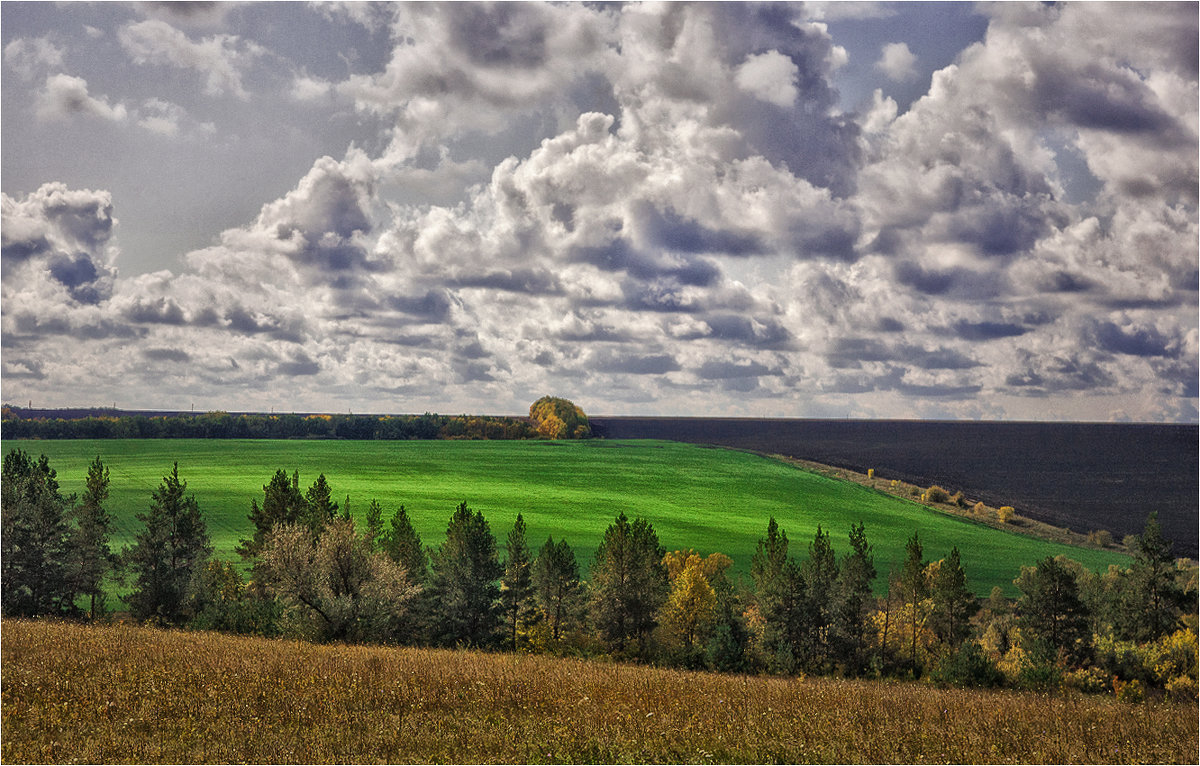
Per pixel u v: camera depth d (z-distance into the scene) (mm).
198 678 16922
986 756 12906
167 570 62875
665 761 11969
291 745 12039
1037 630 60125
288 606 38719
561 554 65812
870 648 59812
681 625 66062
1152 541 66812
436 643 57000
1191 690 45625
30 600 59344
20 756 11352
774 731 13797
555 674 20391
